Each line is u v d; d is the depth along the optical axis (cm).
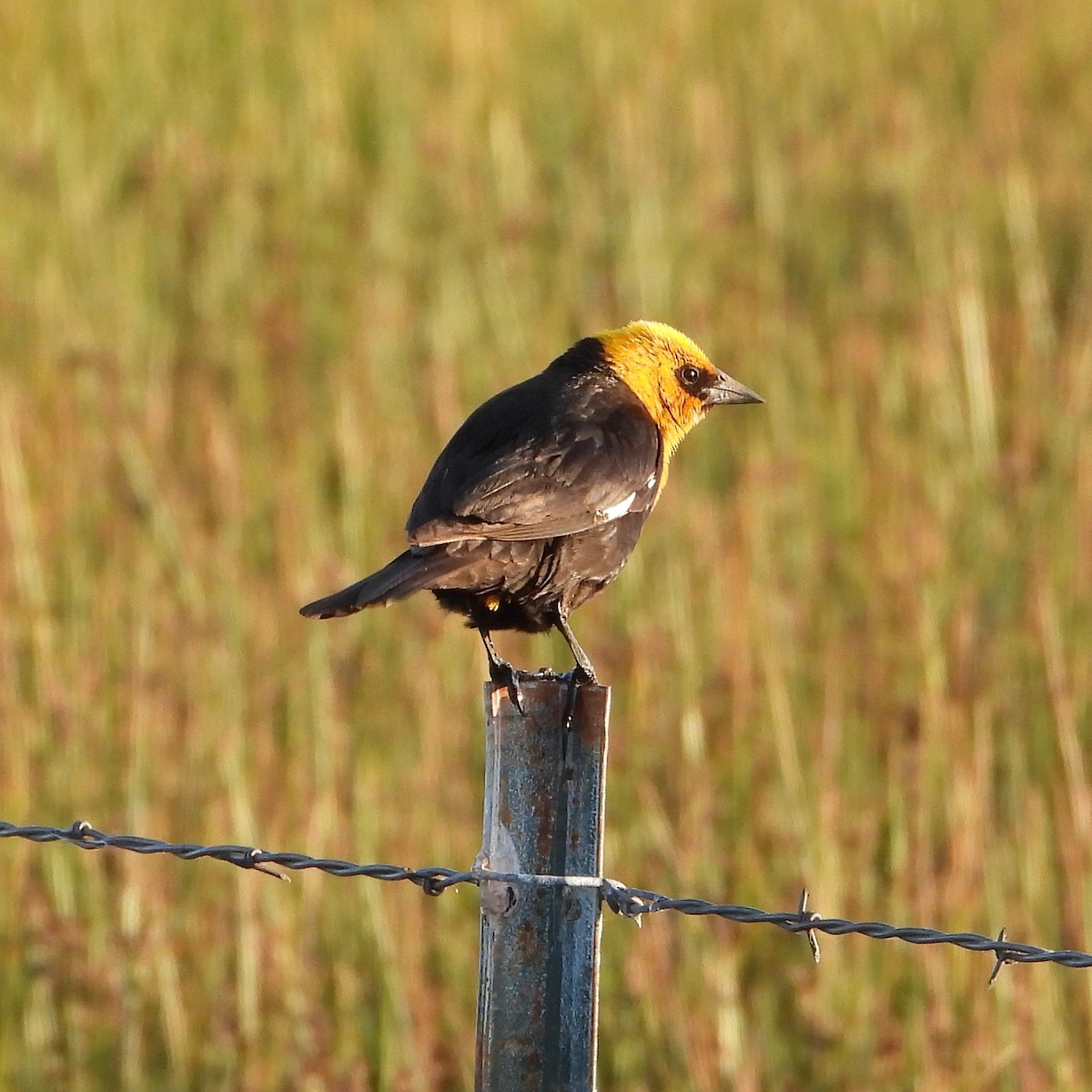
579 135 2391
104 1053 1001
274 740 1189
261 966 1014
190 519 1440
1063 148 2291
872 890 1034
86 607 1303
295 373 1745
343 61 2530
